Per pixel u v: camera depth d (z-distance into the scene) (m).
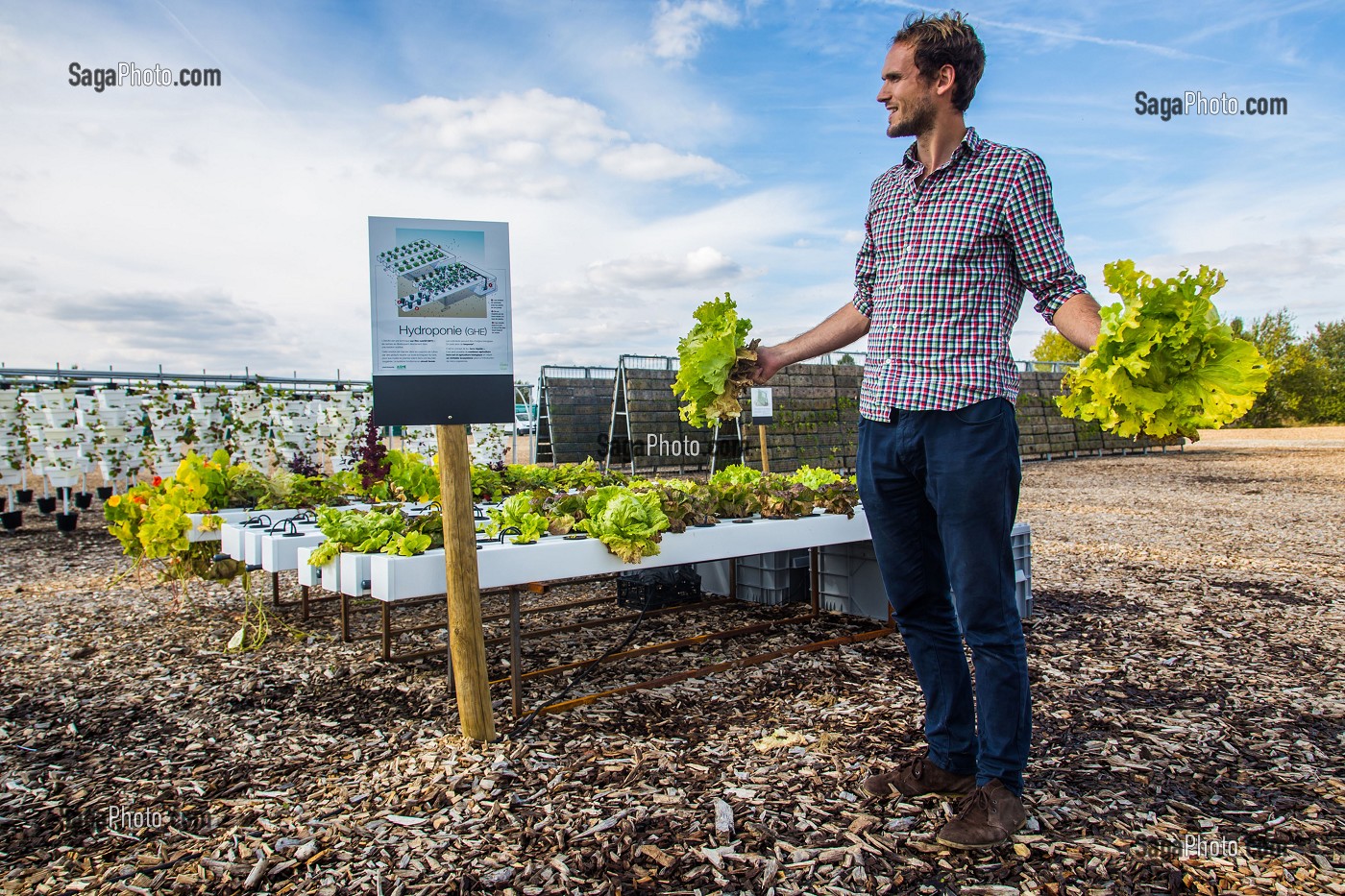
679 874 1.98
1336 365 45.88
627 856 2.07
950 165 2.07
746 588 5.21
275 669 3.81
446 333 2.75
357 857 2.09
